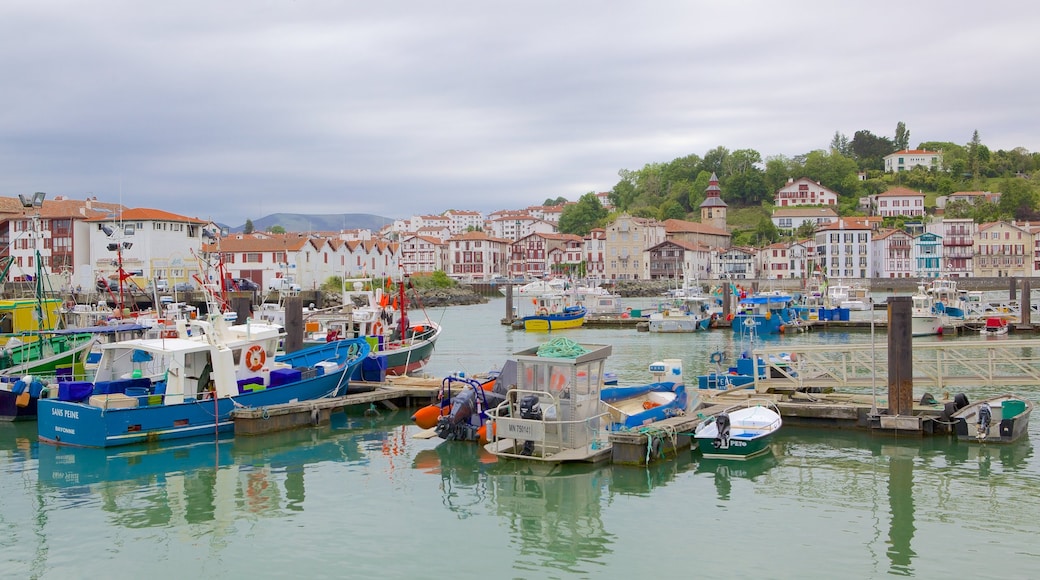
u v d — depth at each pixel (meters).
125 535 18.22
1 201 100.12
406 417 30.75
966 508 19.44
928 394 28.50
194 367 27.55
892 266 148.50
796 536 17.80
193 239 95.69
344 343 37.00
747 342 59.75
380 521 19.08
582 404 23.45
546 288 119.12
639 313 80.00
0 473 23.02
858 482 21.61
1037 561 16.28
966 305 73.94
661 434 23.50
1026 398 32.53
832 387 32.12
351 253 119.50
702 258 160.88
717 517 19.05
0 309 41.72
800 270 155.75
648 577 15.75
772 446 25.28
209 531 18.47
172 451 25.41
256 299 83.75
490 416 24.30
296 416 28.39
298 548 17.42
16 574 16.06
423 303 116.44
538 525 18.72
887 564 16.20
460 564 16.52
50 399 27.06
